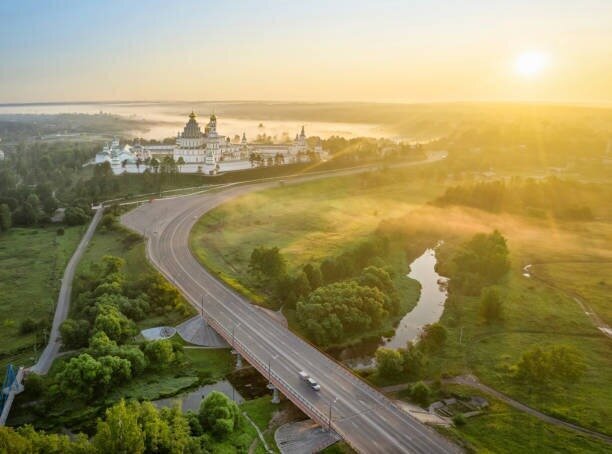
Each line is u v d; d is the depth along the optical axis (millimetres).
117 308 167000
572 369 142750
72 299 191125
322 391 130750
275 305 188625
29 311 181875
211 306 182875
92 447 96625
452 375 147750
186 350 157875
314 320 168375
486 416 127312
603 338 171000
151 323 171875
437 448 111750
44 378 138625
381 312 180250
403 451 110000
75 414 126438
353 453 110875
